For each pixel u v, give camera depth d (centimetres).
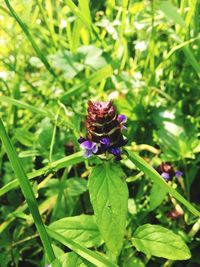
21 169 10
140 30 17
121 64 17
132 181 15
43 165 16
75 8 15
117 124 10
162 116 16
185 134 15
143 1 17
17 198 16
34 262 14
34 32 19
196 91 17
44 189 16
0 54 19
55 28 21
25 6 19
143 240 11
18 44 19
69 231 11
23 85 19
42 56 16
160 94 17
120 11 18
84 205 14
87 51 17
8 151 10
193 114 17
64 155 15
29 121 17
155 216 14
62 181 14
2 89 19
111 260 11
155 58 18
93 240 11
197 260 14
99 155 10
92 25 16
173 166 14
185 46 15
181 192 15
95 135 10
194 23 17
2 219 15
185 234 13
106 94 17
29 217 13
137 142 17
